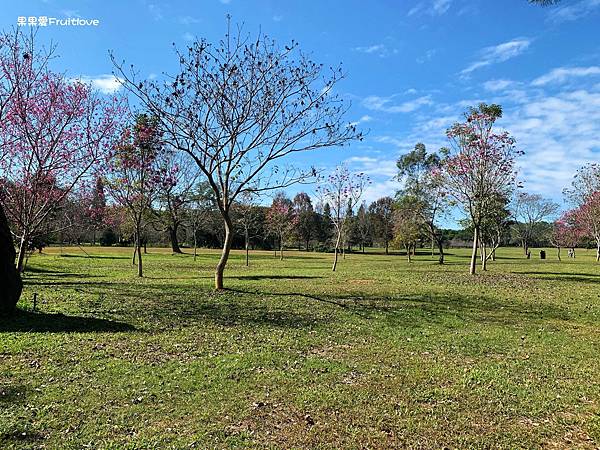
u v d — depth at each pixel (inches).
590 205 1542.8
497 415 207.0
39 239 880.3
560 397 232.1
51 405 202.7
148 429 181.9
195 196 1518.2
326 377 257.0
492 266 1352.1
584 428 193.8
